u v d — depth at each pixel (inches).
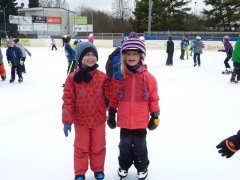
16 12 1856.5
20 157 139.6
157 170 126.0
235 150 73.4
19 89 318.0
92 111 109.3
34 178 120.0
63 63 613.0
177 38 1115.9
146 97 107.1
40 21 1638.8
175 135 169.0
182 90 306.3
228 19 1695.4
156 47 1101.1
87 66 108.1
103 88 111.0
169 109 226.4
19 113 217.8
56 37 1492.4
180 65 571.8
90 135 113.0
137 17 1859.0
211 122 194.4
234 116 209.0
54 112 220.7
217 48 1018.7
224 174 123.2
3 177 120.9
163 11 1825.8
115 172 124.2
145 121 108.7
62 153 144.2
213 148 150.2
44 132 175.0
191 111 221.3
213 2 1728.6
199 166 130.0
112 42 1174.3
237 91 303.6
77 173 113.9
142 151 111.7
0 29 1712.6
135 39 105.3
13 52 354.6
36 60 679.1
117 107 111.7
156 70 486.9
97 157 114.6
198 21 1841.8
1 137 166.7
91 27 1642.5
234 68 355.3
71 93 107.8
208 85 340.2
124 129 111.2
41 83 360.8
